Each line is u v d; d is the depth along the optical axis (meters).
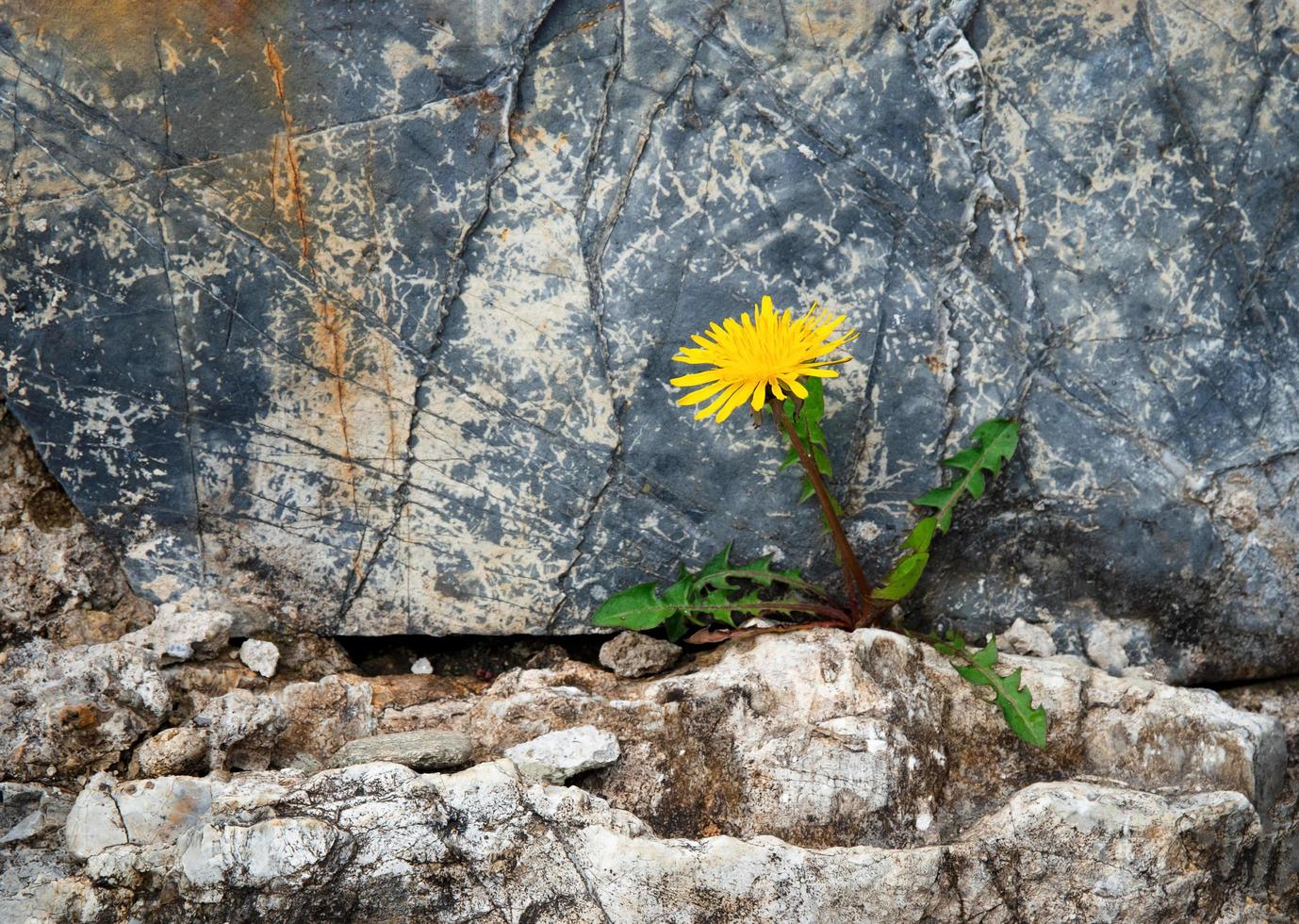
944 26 2.56
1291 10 2.62
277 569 2.75
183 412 2.63
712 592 2.71
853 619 2.69
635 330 2.65
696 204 2.60
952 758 2.60
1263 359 2.79
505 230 2.57
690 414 2.70
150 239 2.52
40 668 2.56
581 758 2.43
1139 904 2.37
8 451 2.72
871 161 2.61
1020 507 2.81
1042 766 2.62
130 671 2.49
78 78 2.42
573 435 2.70
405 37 2.46
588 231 2.59
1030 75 2.61
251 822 2.21
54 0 2.37
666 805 2.46
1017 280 2.70
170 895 2.21
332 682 2.63
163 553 2.72
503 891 2.25
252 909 2.18
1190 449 2.80
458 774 2.28
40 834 2.40
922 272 2.67
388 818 2.22
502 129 2.52
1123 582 2.86
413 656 2.94
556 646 2.93
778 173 2.60
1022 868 2.37
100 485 2.66
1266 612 2.90
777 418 2.42
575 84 2.52
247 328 2.58
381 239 2.55
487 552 2.77
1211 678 2.94
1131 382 2.76
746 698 2.52
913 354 2.71
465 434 2.69
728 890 2.24
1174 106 2.64
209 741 2.46
